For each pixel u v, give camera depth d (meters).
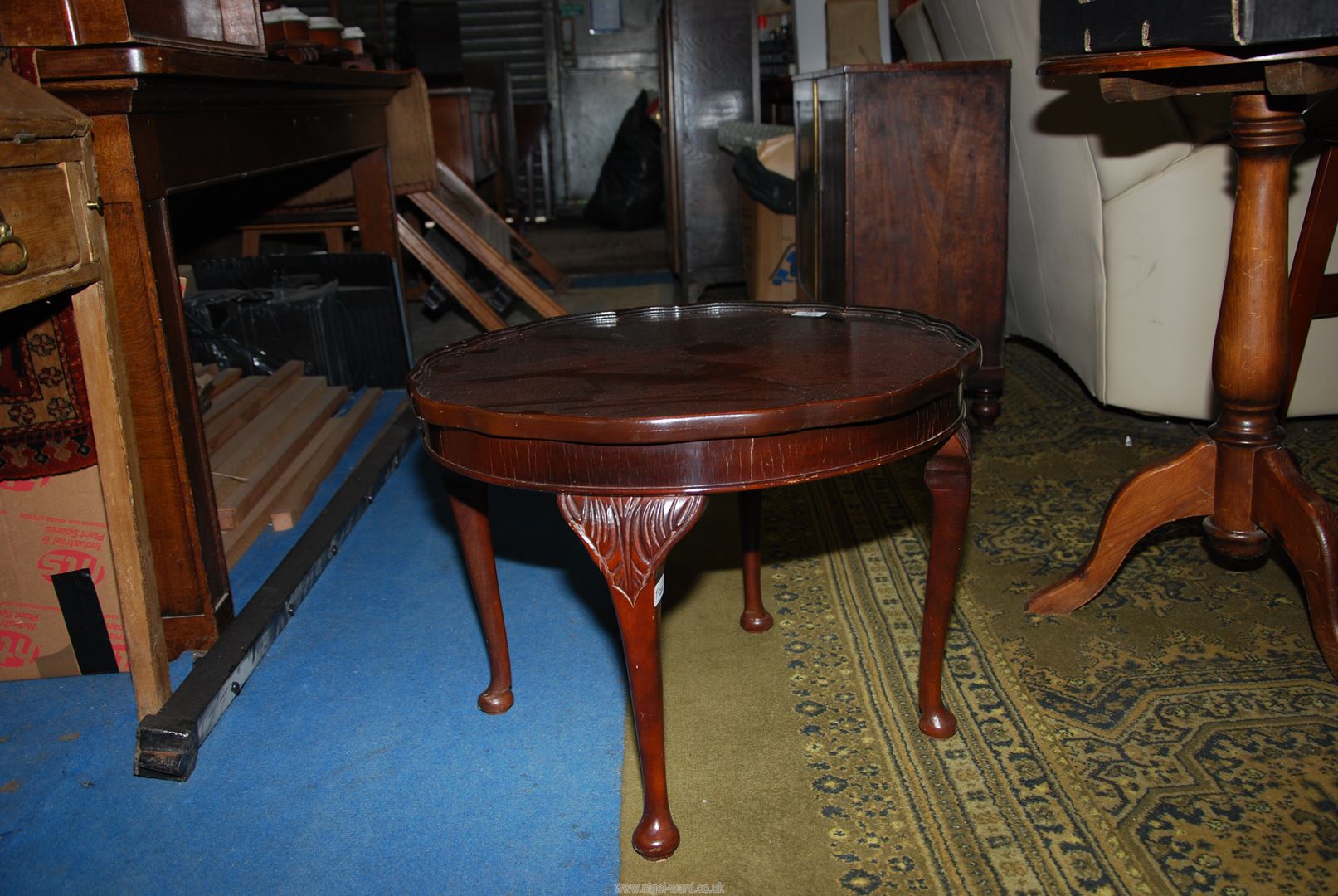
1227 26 1.11
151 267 1.47
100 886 1.13
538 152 8.48
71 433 1.49
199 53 1.49
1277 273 1.42
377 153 3.05
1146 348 2.21
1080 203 2.22
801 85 2.97
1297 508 1.41
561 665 1.57
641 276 5.29
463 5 8.55
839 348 1.25
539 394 1.08
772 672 1.51
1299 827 1.12
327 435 2.65
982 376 2.44
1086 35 1.38
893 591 1.75
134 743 1.41
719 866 1.11
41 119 1.17
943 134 2.26
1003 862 1.09
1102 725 1.34
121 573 1.35
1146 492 1.55
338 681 1.55
